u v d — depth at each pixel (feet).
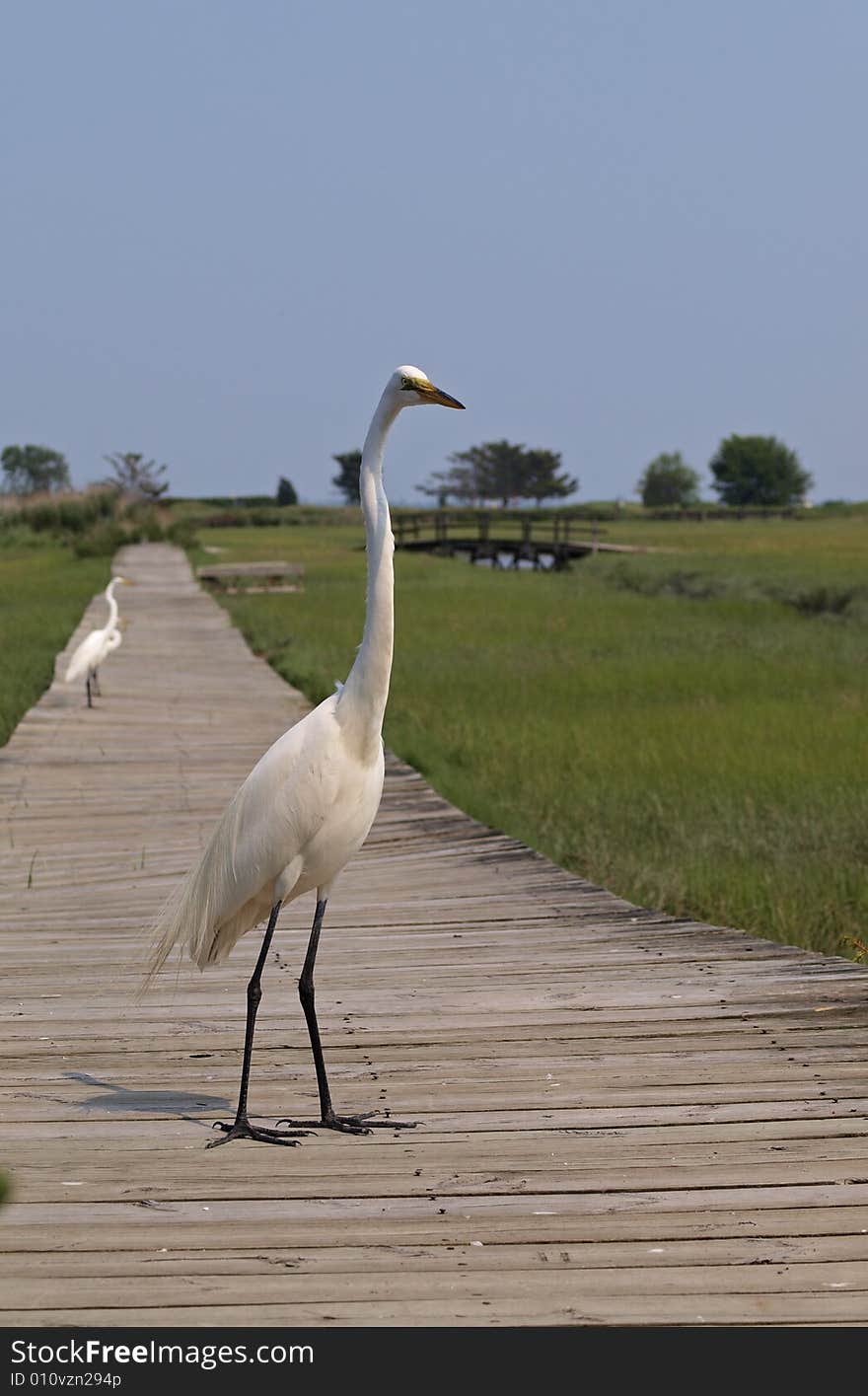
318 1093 21.79
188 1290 15.39
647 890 37.86
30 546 265.54
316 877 21.22
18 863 39.70
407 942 30.99
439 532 269.85
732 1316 14.93
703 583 161.79
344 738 20.70
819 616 132.46
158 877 37.96
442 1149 19.43
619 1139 19.72
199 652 100.37
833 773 54.03
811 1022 24.75
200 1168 18.80
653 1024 24.84
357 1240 16.62
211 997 27.09
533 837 44.39
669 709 71.72
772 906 35.83
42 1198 17.79
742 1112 20.65
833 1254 16.22
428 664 93.30
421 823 44.39
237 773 54.65
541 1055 23.38
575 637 112.68
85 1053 23.82
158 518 283.59
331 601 147.43
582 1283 15.62
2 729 63.98
